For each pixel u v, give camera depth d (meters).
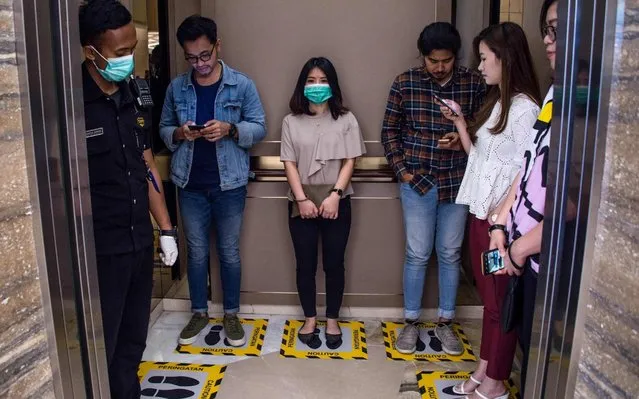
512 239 1.73
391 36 2.84
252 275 3.10
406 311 2.82
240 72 2.83
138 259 1.86
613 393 1.08
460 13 3.21
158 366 2.62
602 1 1.06
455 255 2.73
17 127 1.08
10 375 1.09
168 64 3.17
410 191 2.67
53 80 1.17
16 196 1.08
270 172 2.95
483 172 2.12
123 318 1.97
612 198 1.07
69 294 1.24
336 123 2.65
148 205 1.93
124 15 1.65
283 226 3.03
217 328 2.99
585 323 1.16
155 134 3.15
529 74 2.06
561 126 1.19
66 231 1.23
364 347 2.80
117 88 1.78
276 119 2.93
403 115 2.68
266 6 2.83
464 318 3.11
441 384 2.48
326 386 2.47
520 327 1.80
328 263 2.75
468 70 2.63
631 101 1.01
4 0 1.03
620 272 1.05
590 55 1.09
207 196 2.72
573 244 1.17
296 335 2.91
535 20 2.72
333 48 2.86
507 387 2.39
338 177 2.68
